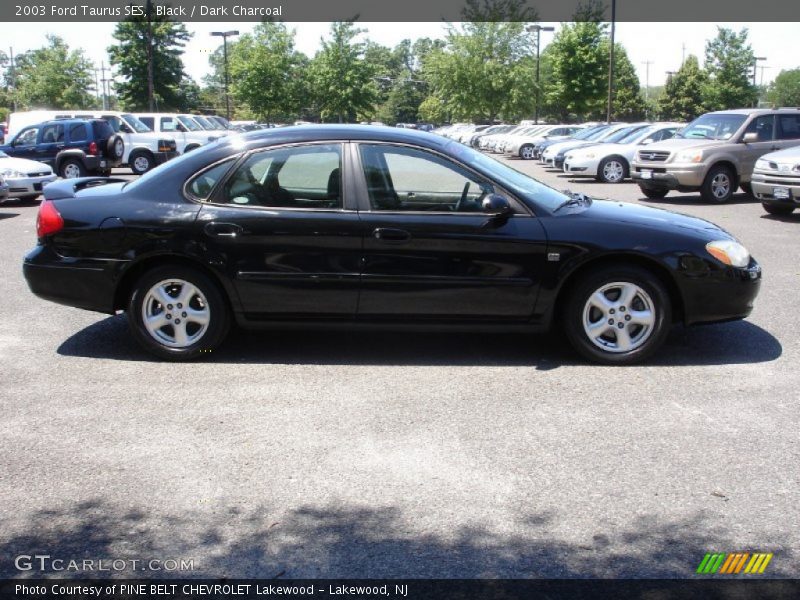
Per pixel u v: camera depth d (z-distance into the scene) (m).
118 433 4.35
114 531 3.35
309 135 5.52
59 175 21.44
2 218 14.52
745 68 64.19
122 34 47.09
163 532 3.34
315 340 6.14
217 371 5.40
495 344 6.01
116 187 5.93
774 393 4.93
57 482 3.79
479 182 5.38
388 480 3.78
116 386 5.11
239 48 45.91
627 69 83.69
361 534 3.31
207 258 5.38
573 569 3.05
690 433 4.31
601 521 3.40
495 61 55.66
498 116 58.75
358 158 5.42
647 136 21.80
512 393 4.94
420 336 6.23
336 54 47.03
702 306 5.43
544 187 5.93
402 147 5.42
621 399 4.83
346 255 5.34
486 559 3.12
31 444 4.21
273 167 5.46
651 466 3.91
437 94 59.09
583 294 5.39
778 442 4.20
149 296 5.53
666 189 16.77
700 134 16.70
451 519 3.42
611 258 5.41
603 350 5.46
